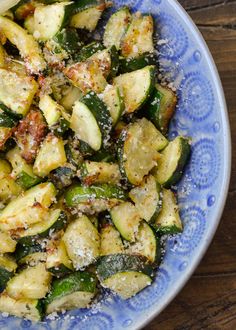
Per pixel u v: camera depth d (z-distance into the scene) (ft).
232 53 1.89
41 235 1.66
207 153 1.63
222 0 1.91
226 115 1.58
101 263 1.66
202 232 1.60
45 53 1.75
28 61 1.74
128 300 1.69
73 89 1.73
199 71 1.65
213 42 1.90
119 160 1.65
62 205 1.69
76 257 1.66
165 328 1.82
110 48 1.70
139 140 1.67
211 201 1.59
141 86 1.67
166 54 1.71
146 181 1.67
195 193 1.65
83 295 1.66
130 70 1.73
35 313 1.69
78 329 1.70
